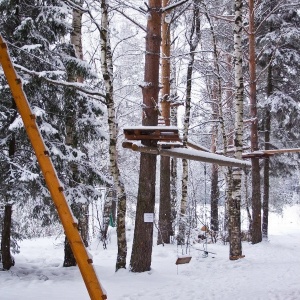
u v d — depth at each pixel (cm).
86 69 1108
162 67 1766
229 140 2417
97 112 1166
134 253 1099
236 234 1377
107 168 2138
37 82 1041
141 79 2409
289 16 2092
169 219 1833
